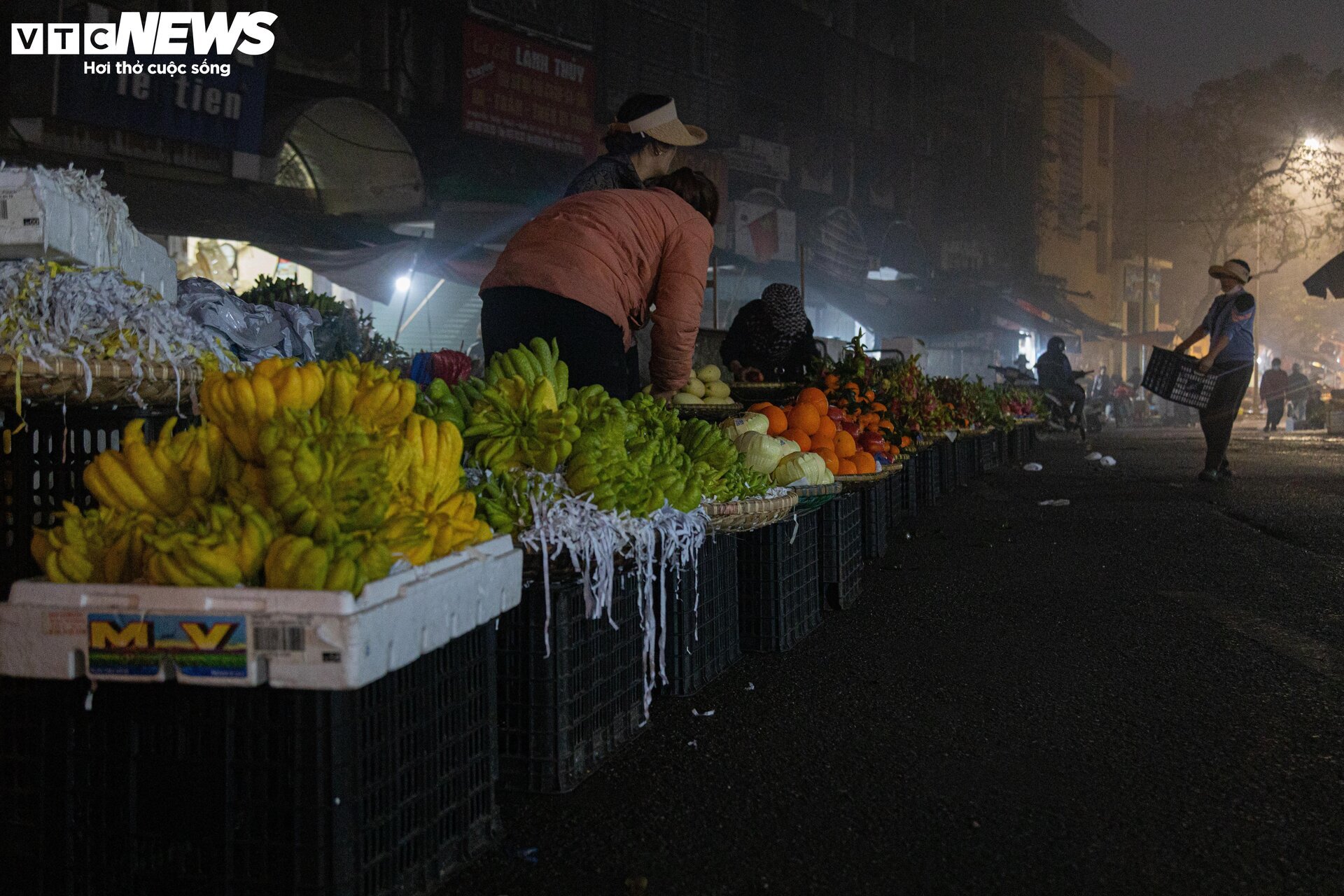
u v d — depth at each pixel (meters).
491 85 17.70
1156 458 16.20
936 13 34.25
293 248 12.82
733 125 24.39
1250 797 2.65
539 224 4.09
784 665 4.00
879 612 4.97
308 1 15.57
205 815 1.89
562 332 3.90
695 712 3.40
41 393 2.71
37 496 3.08
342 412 2.27
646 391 4.61
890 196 32.41
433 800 2.15
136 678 1.81
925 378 10.24
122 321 2.87
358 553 1.86
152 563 1.86
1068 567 6.18
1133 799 2.65
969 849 2.36
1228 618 4.72
